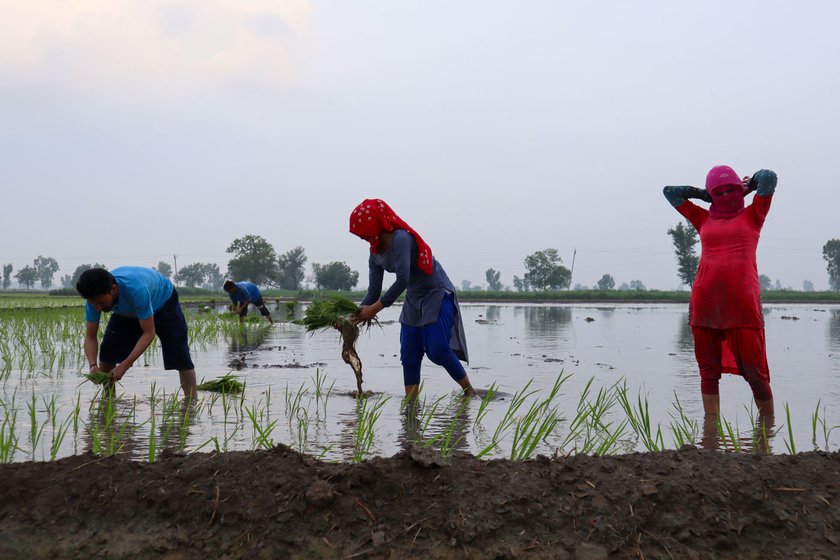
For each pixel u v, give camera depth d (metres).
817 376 6.74
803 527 2.34
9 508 2.41
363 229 5.30
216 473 2.55
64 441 3.69
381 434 3.96
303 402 5.15
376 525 2.33
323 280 97.81
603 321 20.03
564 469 2.60
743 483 2.49
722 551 2.27
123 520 2.38
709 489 2.46
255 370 7.21
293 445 3.64
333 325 5.52
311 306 5.63
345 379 6.55
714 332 4.63
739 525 2.34
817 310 33.06
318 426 4.19
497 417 4.57
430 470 2.54
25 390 5.53
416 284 5.48
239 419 4.41
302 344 10.81
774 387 5.95
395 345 10.74
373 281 5.76
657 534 2.31
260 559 2.23
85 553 2.24
